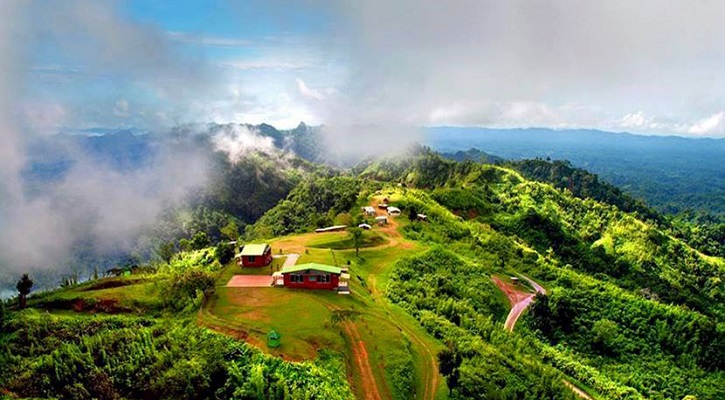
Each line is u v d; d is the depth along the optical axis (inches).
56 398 2229.3
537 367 3518.7
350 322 3356.3
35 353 2591.0
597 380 3860.7
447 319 4025.6
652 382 4229.8
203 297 3587.6
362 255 5511.8
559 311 4960.6
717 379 4330.7
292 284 3941.9
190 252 6604.3
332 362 2827.3
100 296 3570.4
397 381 2847.0
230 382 2444.6
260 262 4463.6
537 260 7047.2
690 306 7450.8
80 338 2719.0
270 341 2906.0
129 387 2372.0
